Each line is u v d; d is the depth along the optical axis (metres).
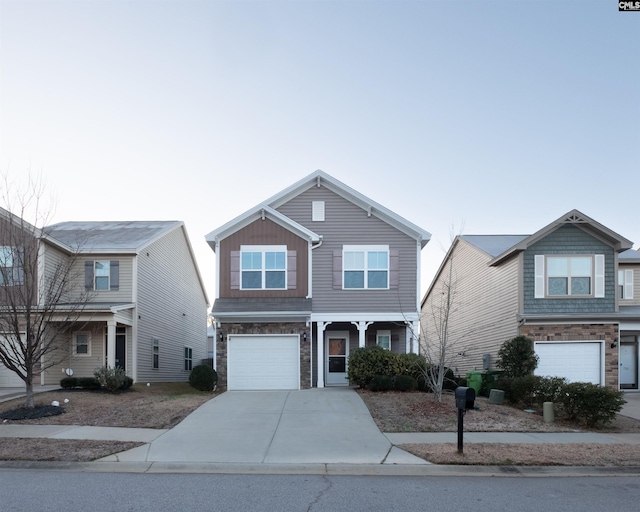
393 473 8.63
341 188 20.33
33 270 14.42
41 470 8.66
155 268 24.05
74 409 13.89
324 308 19.89
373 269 20.20
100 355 20.94
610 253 20.25
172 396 16.48
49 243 19.30
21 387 19.41
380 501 7.02
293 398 15.85
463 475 8.51
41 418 12.69
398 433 11.38
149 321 23.25
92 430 11.45
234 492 7.40
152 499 7.04
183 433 11.26
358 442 10.52
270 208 19.73
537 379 14.81
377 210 20.36
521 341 18.89
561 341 19.89
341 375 20.58
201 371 18.19
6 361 14.11
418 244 20.33
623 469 8.75
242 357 19.09
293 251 19.97
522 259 20.19
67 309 17.48
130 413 13.32
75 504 6.81
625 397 19.23
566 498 7.21
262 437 10.94
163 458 9.31
